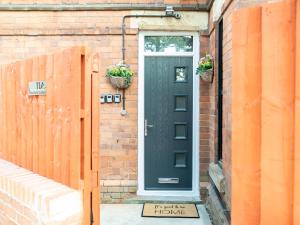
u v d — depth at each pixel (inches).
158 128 189.0
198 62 179.8
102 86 184.5
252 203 47.4
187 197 186.5
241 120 47.9
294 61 43.0
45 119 94.6
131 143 186.1
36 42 186.1
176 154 190.1
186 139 189.0
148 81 188.4
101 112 185.2
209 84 181.6
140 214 166.1
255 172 47.0
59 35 185.3
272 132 44.9
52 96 91.3
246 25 47.1
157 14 182.7
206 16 183.0
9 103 113.1
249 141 47.3
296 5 42.2
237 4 109.8
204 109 183.9
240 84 47.9
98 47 184.9
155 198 184.7
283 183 44.4
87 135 83.8
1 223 102.7
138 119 186.4
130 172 186.5
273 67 44.4
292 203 43.8
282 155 44.3
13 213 94.8
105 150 186.2
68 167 86.7
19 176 96.8
